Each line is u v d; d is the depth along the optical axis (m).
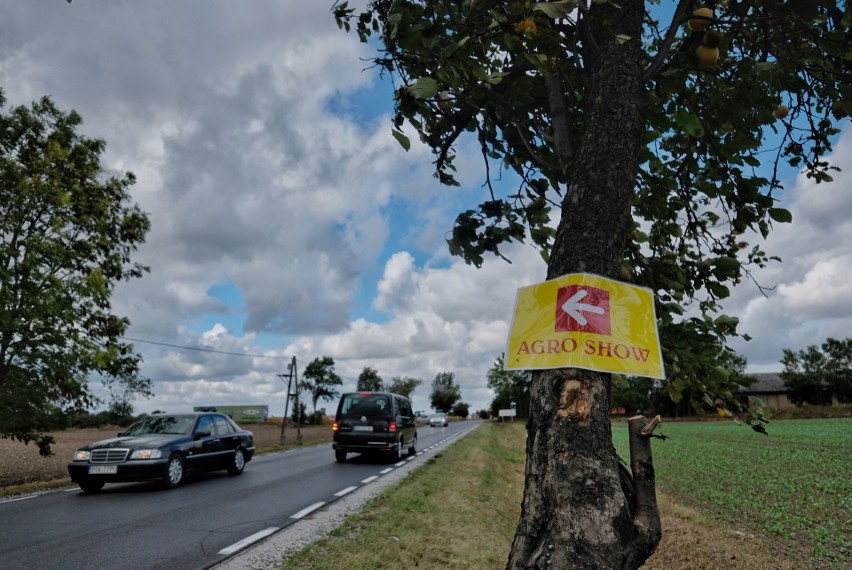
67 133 16.09
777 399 87.31
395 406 18.20
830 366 79.19
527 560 1.96
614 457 2.07
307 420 96.31
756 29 3.15
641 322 2.21
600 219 2.29
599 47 2.54
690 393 2.96
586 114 2.50
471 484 11.84
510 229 3.40
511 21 2.21
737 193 3.41
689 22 2.64
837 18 2.71
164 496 10.69
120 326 15.83
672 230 3.87
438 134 3.37
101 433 56.84
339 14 3.04
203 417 13.64
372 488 11.54
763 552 8.05
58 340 14.16
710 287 3.17
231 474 14.30
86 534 7.30
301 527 7.67
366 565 5.63
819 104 3.41
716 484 14.82
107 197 16.33
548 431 2.09
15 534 7.34
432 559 5.95
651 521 2.07
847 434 34.56
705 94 3.07
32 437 14.62
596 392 2.10
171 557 6.16
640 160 2.95
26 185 14.41
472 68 2.34
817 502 12.03
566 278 2.23
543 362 2.17
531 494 2.07
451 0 2.51
